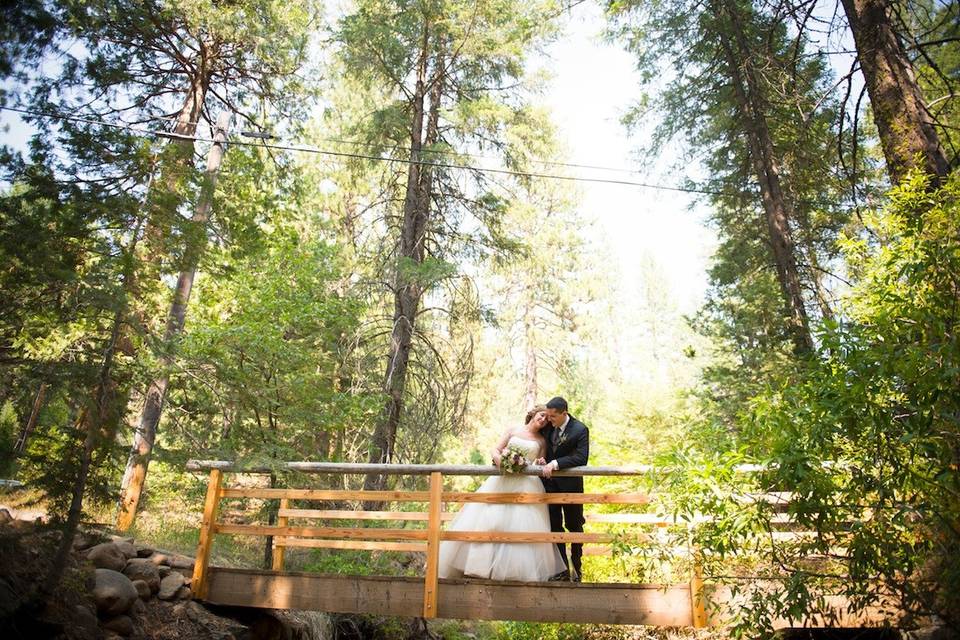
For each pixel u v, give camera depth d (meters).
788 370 10.53
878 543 3.79
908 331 3.80
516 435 5.79
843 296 4.94
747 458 4.16
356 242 14.73
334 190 16.05
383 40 12.91
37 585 4.59
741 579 4.60
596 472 5.39
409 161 12.16
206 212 7.09
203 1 11.10
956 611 3.85
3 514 5.35
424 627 9.17
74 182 5.35
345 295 12.69
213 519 5.96
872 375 3.70
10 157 5.19
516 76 13.95
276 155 13.59
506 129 13.57
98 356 5.40
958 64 8.20
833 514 3.91
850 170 10.26
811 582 4.21
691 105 12.78
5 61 5.31
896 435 3.82
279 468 5.98
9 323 5.00
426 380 12.63
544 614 5.19
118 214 5.50
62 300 5.17
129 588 5.32
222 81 13.13
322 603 5.56
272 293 10.61
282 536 6.01
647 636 6.89
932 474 3.87
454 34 13.20
